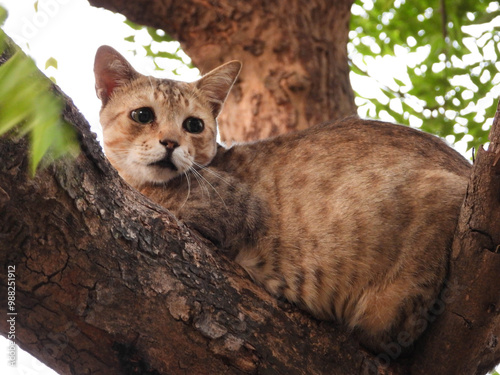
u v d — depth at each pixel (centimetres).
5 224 283
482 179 334
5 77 196
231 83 545
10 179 277
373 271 402
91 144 309
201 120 513
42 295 301
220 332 342
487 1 701
